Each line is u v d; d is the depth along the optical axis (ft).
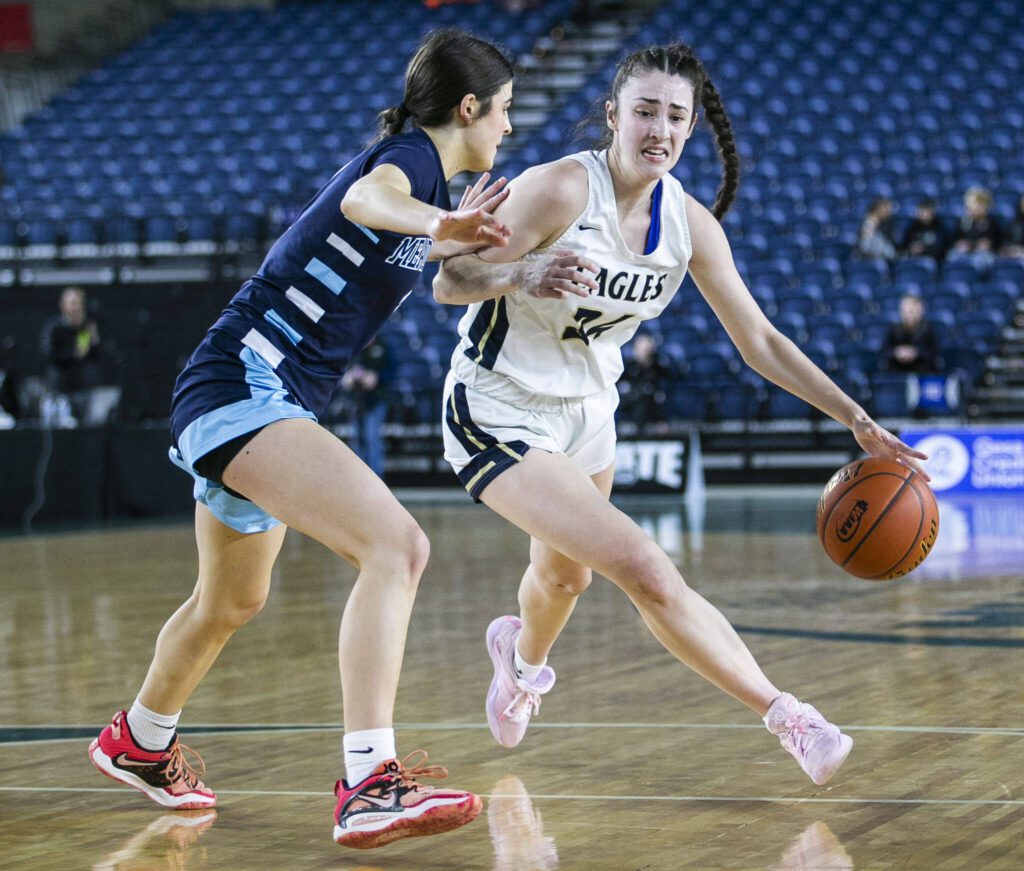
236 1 99.86
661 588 13.09
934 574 33.01
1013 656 21.93
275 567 38.11
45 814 14.16
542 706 18.94
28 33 95.25
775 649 23.03
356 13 96.53
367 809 11.71
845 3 86.79
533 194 13.51
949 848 12.09
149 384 66.59
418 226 11.48
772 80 80.18
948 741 16.17
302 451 12.29
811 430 59.52
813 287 62.85
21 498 52.95
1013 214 67.00
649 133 13.37
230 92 88.89
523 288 12.43
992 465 54.70
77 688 21.27
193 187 77.92
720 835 12.71
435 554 40.37
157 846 12.92
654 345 61.62
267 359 12.75
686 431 59.16
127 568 38.60
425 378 64.59
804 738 13.28
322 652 24.02
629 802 13.97
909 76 78.89
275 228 70.79
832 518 14.83
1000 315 61.00
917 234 64.44
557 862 12.09
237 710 19.10
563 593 15.23
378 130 13.44
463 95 13.03
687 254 14.10
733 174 15.38
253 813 14.02
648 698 19.33
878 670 20.93
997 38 81.41
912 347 56.90
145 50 94.84
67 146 84.79
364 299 13.00
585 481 13.75
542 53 89.15
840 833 12.63
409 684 20.92
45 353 57.21
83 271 72.13
